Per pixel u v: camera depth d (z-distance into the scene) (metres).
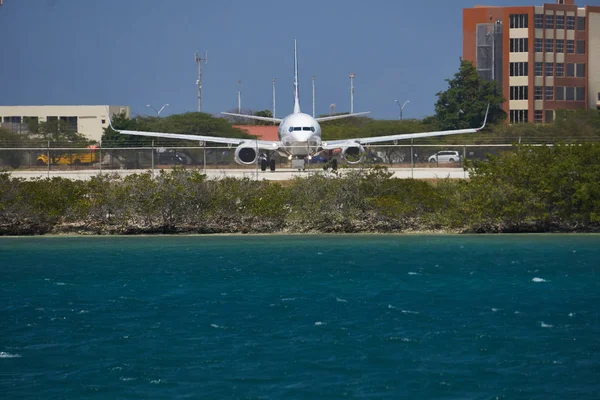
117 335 102.00
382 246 173.62
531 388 82.19
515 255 159.88
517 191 186.50
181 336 101.31
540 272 141.75
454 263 151.62
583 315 110.25
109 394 81.62
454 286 130.62
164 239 187.75
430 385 83.06
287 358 91.88
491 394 80.69
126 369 88.75
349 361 90.62
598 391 81.44
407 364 89.38
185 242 182.50
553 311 112.81
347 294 125.06
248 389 82.44
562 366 88.44
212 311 114.44
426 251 166.25
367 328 104.06
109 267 150.50
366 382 84.12
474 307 115.50
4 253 167.88
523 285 130.88
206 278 139.12
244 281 136.12
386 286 131.00
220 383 84.25
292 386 83.19
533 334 100.69
